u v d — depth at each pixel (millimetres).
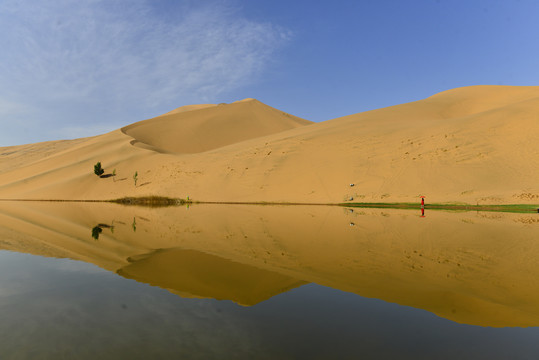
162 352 3053
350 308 4387
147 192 47125
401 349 3188
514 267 6949
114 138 78188
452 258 7910
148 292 5078
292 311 4254
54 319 3920
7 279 5852
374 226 15391
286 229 14414
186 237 11875
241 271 6523
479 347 3270
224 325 3744
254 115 107375
